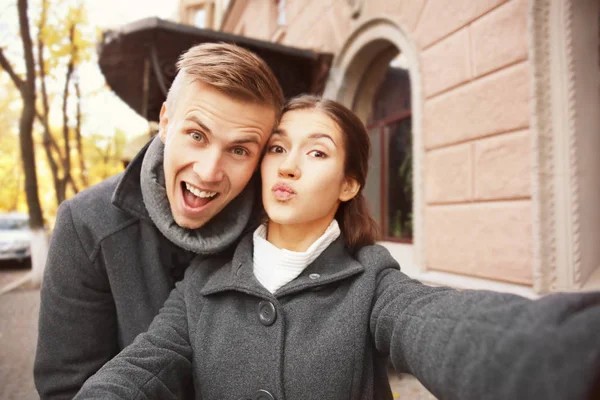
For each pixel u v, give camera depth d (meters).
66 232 1.06
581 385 0.41
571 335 0.43
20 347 3.79
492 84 2.84
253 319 0.85
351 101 5.01
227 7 10.58
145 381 0.75
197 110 0.85
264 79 0.89
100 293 1.08
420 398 2.41
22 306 5.61
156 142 1.00
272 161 0.91
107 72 4.23
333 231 0.94
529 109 2.55
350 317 0.81
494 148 2.82
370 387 0.80
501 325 0.50
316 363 0.76
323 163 0.88
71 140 14.62
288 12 6.85
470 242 3.02
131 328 1.06
